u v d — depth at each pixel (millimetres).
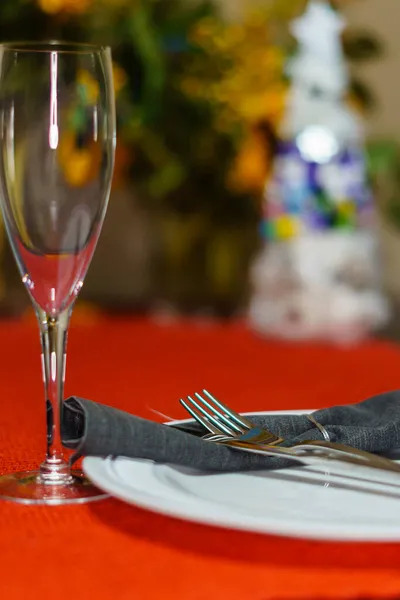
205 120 1763
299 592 738
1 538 802
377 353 1513
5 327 1729
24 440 1016
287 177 1621
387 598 741
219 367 1370
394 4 3436
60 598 732
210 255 1929
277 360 1429
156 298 2047
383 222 2600
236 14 1927
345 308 1613
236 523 768
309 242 1617
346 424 971
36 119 871
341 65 1649
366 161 1906
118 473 849
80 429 902
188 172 1801
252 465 889
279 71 1769
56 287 892
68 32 1707
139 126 1751
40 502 855
